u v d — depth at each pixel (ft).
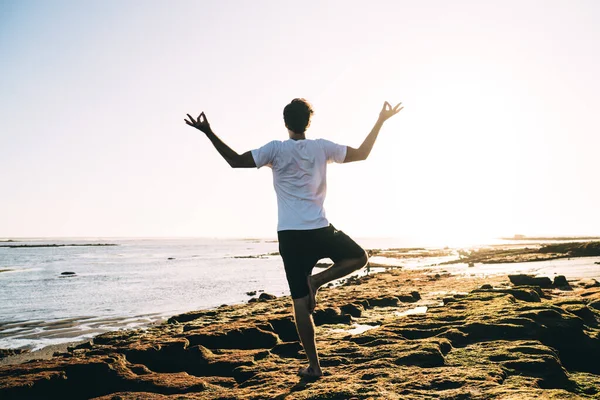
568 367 19.01
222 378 16.62
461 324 21.11
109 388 16.44
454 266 120.47
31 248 494.18
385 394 12.05
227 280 102.89
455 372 13.89
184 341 20.58
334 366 16.17
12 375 16.26
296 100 13.34
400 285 60.29
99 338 32.76
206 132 12.14
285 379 14.78
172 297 69.77
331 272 13.38
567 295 37.50
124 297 70.23
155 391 15.53
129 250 417.90
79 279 108.78
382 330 21.07
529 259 128.47
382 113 13.69
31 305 62.13
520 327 19.30
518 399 10.91
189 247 538.47
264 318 27.78
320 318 29.81
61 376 16.26
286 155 12.78
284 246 13.06
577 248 139.95
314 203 13.00
